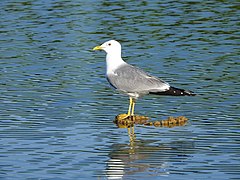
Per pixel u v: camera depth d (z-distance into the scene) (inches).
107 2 1195.9
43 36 1013.2
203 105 724.7
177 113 704.4
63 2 1198.9
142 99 753.0
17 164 575.5
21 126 666.8
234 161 575.8
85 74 841.5
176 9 1147.3
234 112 698.8
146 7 1160.8
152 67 861.8
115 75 709.9
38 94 765.3
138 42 975.6
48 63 888.9
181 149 606.9
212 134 642.2
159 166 570.6
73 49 950.4
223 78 813.2
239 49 933.8
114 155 596.1
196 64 871.7
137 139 636.1
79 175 552.7
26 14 1125.7
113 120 687.7
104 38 996.6
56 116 696.4
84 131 656.4
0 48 957.2
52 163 577.9
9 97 755.4
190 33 1016.2
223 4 1175.0
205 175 548.4
